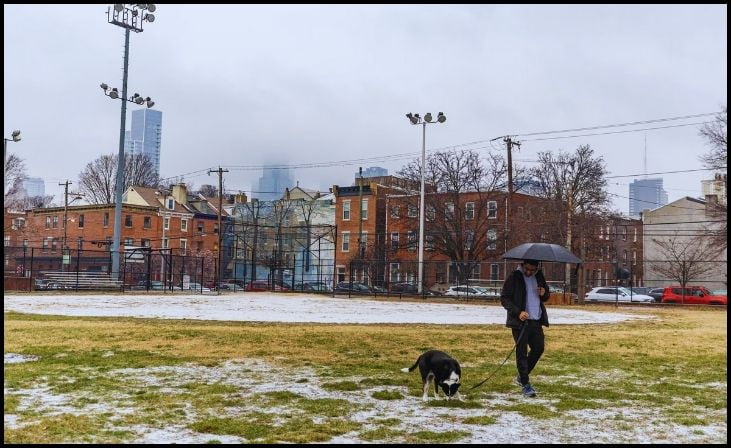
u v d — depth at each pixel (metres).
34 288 43.53
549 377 9.96
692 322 23.41
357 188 74.12
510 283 8.71
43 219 80.94
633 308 37.50
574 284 53.44
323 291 52.28
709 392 8.77
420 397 8.19
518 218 51.53
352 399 8.01
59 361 10.87
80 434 6.10
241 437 6.11
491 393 8.55
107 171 93.12
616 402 8.02
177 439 5.99
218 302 33.94
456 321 21.84
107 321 19.11
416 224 61.00
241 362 11.07
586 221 48.66
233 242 80.94
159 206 79.38
